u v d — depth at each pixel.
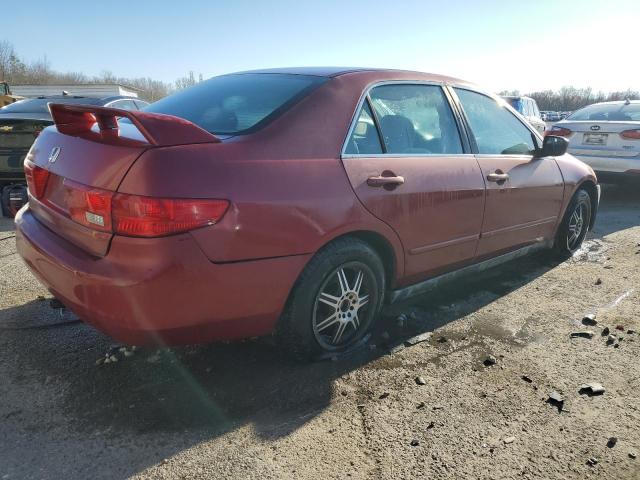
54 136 2.75
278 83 3.01
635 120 8.06
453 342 3.22
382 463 2.17
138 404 2.51
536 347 3.19
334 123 2.77
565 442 2.32
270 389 2.66
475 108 3.80
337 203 2.64
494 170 3.66
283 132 2.57
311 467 2.14
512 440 2.33
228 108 2.86
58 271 2.37
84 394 2.57
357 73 3.08
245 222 2.31
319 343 2.87
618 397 2.67
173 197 2.12
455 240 3.42
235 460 2.16
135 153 2.18
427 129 3.35
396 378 2.80
